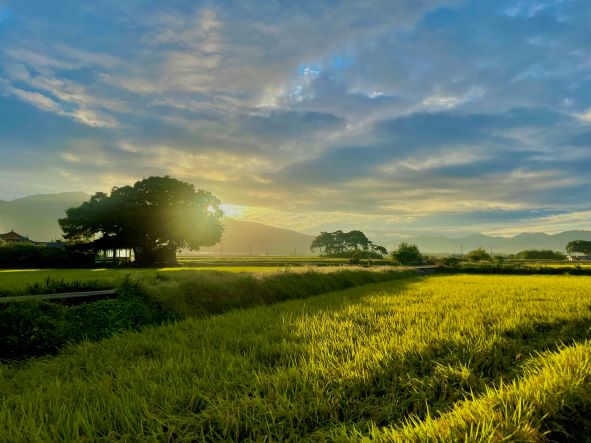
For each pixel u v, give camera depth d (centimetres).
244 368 624
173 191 5875
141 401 485
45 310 964
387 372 593
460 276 3997
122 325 1075
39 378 662
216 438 425
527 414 418
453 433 382
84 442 398
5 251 4609
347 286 2403
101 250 5775
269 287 1738
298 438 418
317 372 585
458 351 707
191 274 1505
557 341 832
